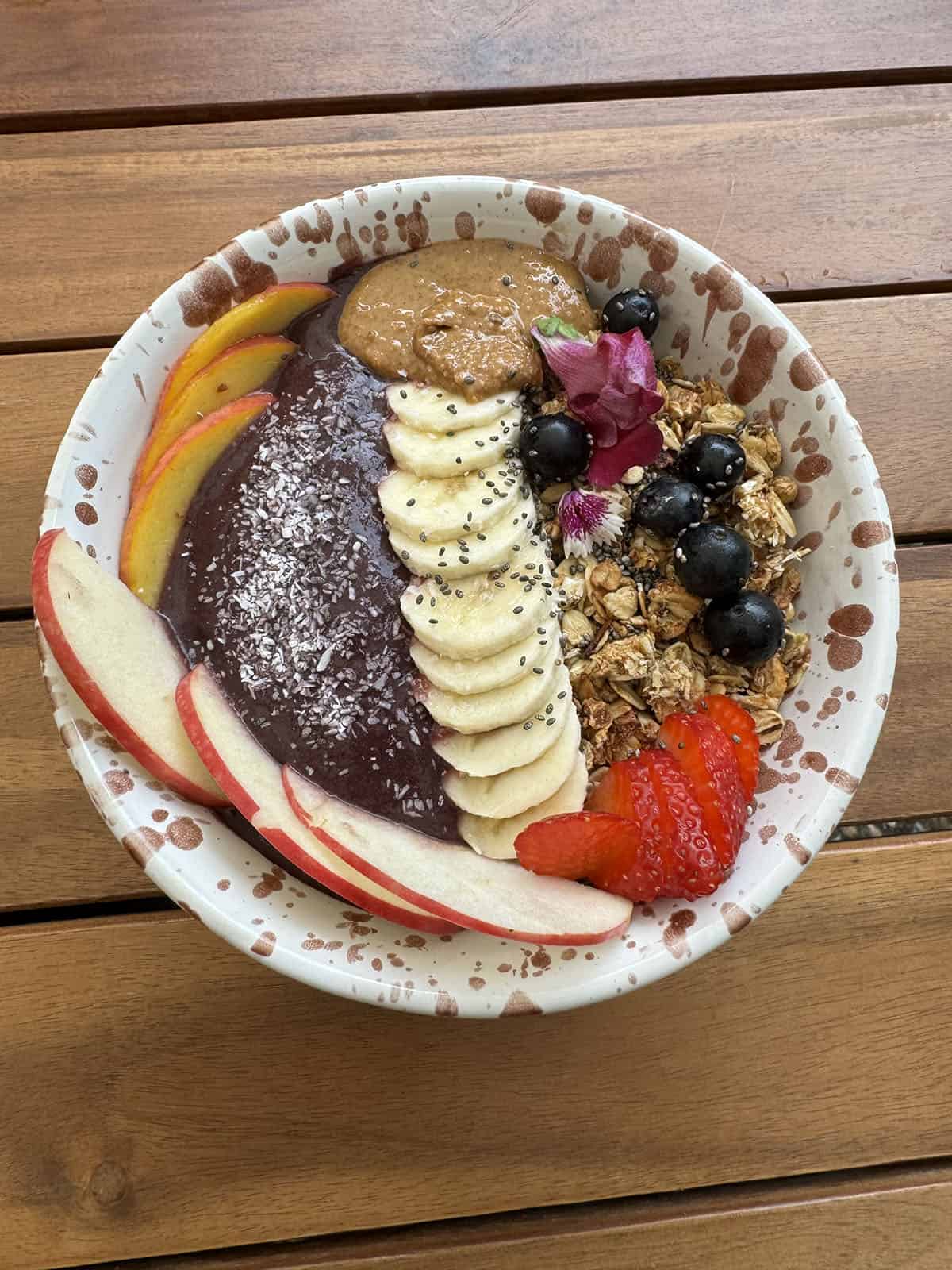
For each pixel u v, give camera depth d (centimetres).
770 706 21
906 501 25
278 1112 22
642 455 21
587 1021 23
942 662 25
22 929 23
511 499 21
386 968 19
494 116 26
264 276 22
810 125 26
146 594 21
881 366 25
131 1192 22
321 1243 22
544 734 20
